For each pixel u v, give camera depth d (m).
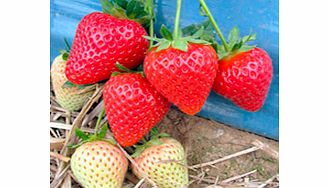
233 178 0.25
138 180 0.25
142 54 0.24
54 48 0.26
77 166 0.25
